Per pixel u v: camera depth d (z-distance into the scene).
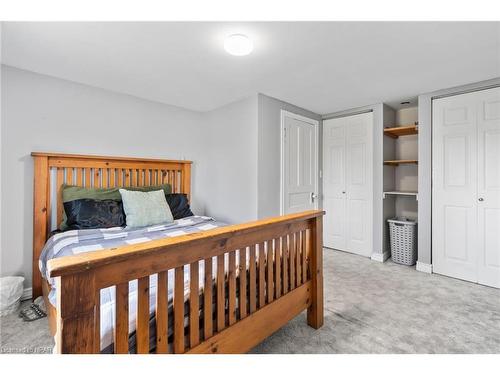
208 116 3.50
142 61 2.05
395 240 3.16
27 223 2.22
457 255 2.64
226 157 3.23
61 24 1.55
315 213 1.76
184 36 1.68
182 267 1.04
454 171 2.64
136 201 2.35
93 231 2.04
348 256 3.41
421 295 2.26
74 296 0.76
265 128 2.92
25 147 2.22
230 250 1.23
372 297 2.22
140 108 2.95
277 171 3.08
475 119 2.51
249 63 2.09
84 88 2.54
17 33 1.64
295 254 1.70
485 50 1.88
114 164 2.70
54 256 1.70
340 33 1.65
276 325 1.48
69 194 2.27
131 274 0.89
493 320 1.85
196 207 3.51
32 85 2.24
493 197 2.42
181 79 2.42
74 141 2.48
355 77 2.39
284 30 1.62
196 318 1.09
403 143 3.55
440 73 2.29
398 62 2.07
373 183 3.31
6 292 1.93
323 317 1.86
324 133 3.83
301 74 2.31
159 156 3.12
